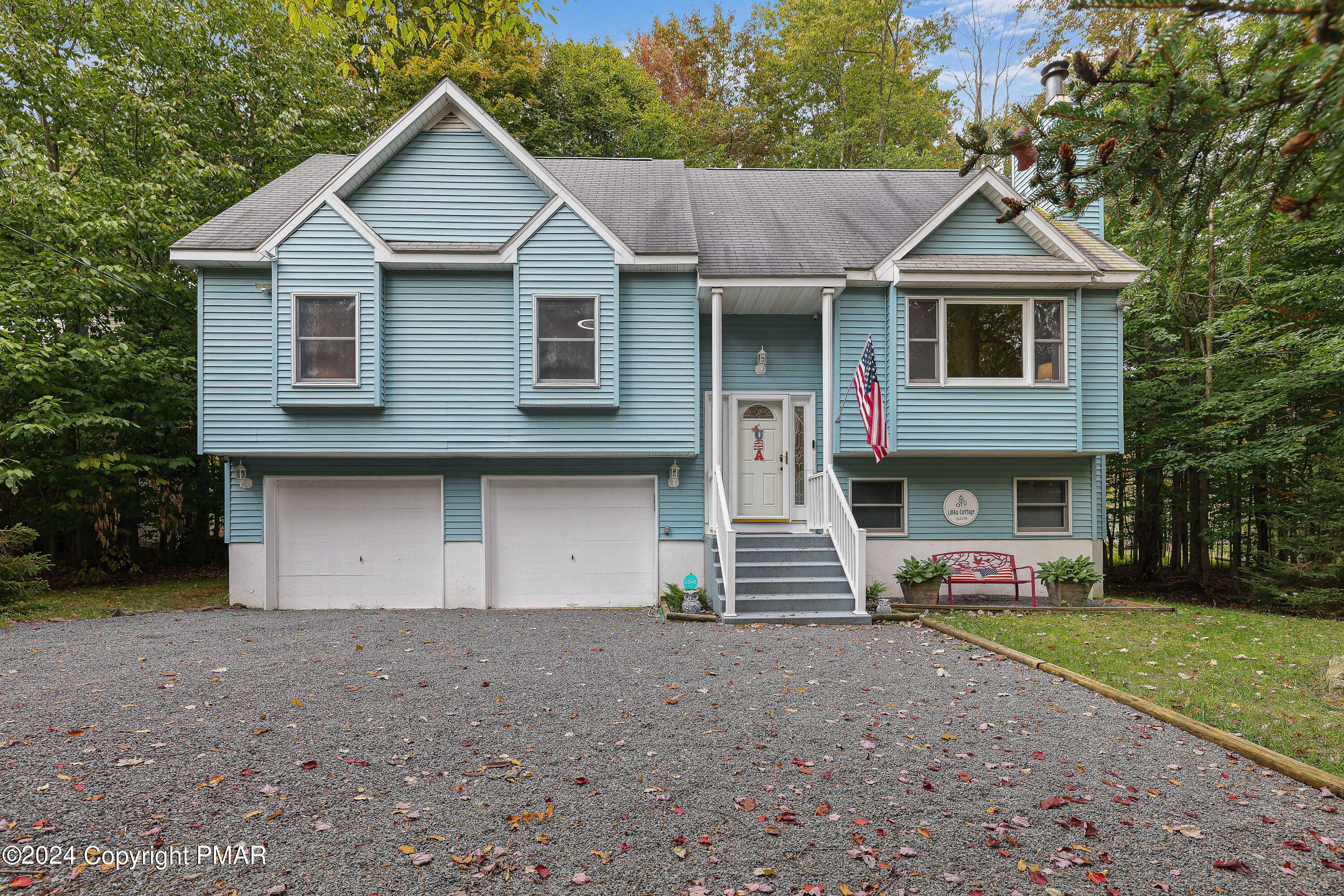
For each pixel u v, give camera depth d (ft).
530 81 75.66
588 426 38.40
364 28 72.54
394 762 15.33
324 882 10.85
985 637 28.63
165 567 55.42
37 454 43.42
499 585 40.55
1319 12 5.37
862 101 91.35
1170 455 46.26
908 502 40.65
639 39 101.30
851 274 37.88
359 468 39.42
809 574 35.09
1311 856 11.66
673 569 40.16
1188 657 25.20
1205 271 42.32
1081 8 6.73
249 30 55.11
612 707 19.29
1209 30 6.79
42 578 44.75
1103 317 39.60
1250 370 45.29
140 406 44.21
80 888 10.61
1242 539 50.98
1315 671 23.20
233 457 38.55
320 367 36.88
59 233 41.19
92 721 17.51
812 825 12.66
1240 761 15.62
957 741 16.78
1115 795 13.88
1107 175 7.95
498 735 17.10
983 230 38.83
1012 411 37.78
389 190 38.17
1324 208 7.36
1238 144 7.38
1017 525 41.04
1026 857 11.62
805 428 42.09
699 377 39.04
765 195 47.67
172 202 47.98
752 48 100.01
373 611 37.91
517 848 11.85
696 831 12.45
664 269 38.47
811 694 20.68
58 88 48.96
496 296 38.40
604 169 48.60
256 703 19.26
